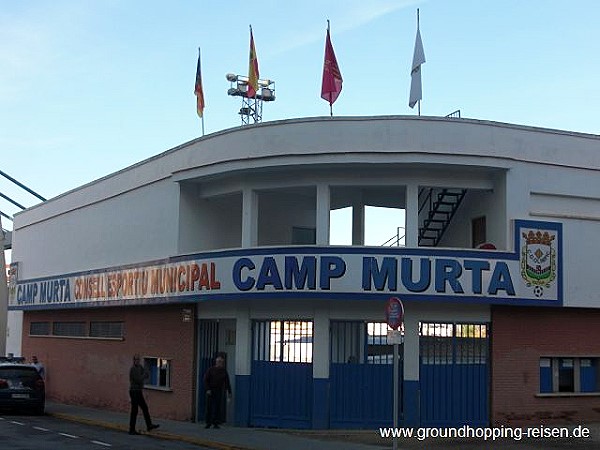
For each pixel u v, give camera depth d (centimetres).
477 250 2139
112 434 2181
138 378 2198
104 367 2973
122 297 2734
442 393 2169
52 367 3444
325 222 2202
